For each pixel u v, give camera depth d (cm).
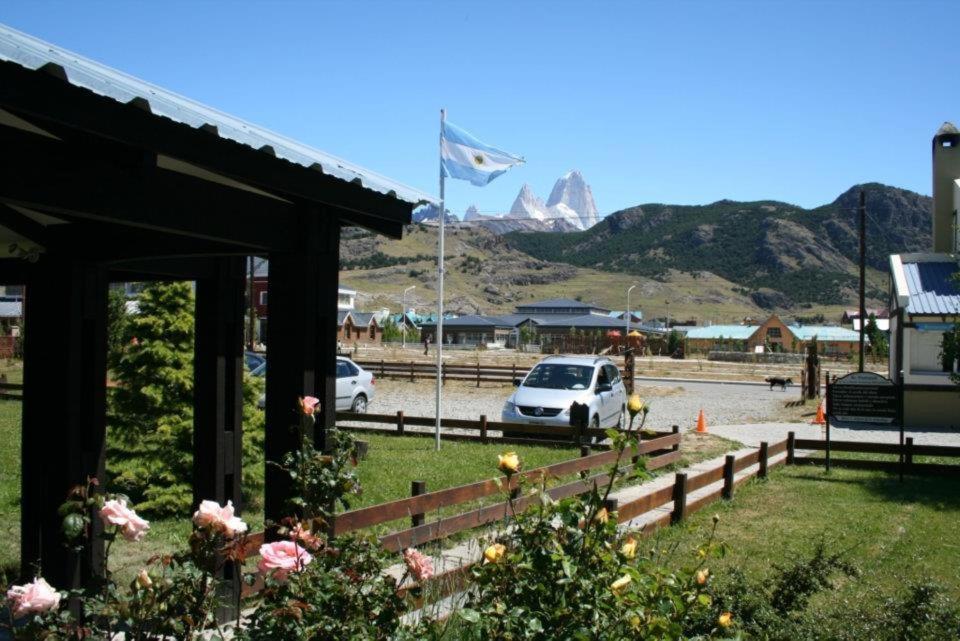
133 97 347
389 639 296
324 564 296
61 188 353
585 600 307
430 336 11581
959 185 2311
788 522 966
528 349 9225
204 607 261
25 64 311
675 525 911
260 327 6053
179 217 406
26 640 236
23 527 487
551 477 381
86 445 491
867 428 2098
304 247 476
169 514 895
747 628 424
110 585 255
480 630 300
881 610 488
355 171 501
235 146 409
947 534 919
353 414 1702
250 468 966
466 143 1488
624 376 3022
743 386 3978
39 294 491
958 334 1755
